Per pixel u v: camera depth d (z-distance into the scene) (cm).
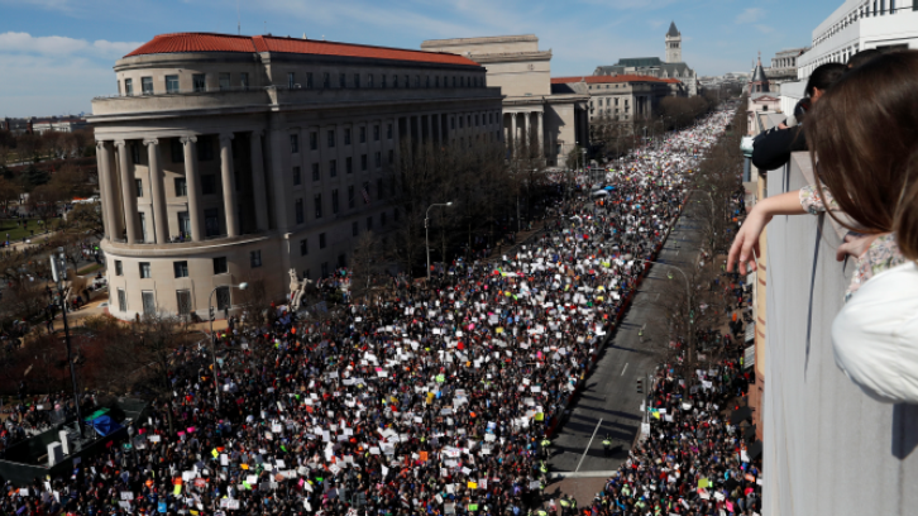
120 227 8969
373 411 5203
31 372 6819
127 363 5728
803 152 669
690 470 4294
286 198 8969
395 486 4253
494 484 4269
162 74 8281
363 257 8706
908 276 294
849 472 406
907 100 321
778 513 920
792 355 712
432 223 10206
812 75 660
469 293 8025
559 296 7656
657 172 17038
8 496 4528
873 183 333
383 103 11050
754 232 491
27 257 11525
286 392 5812
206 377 6172
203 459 4906
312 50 10506
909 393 271
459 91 14138
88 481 4731
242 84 8825
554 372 5944
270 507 4175
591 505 4216
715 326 7250
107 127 8288
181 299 8344
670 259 10406
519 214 12975
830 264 453
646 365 6594
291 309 8175
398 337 6688
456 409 5166
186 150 8181
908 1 3288
